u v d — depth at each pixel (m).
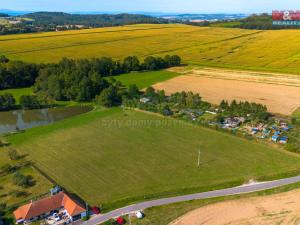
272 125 100.19
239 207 63.62
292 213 61.56
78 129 102.00
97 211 62.78
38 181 73.44
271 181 71.81
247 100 124.56
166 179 73.19
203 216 61.22
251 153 84.00
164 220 60.34
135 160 81.56
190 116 108.56
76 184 72.06
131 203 65.56
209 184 71.00
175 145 89.06
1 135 99.81
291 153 83.75
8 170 78.00
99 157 83.44
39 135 98.44
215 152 84.88
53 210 63.66
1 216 62.44
